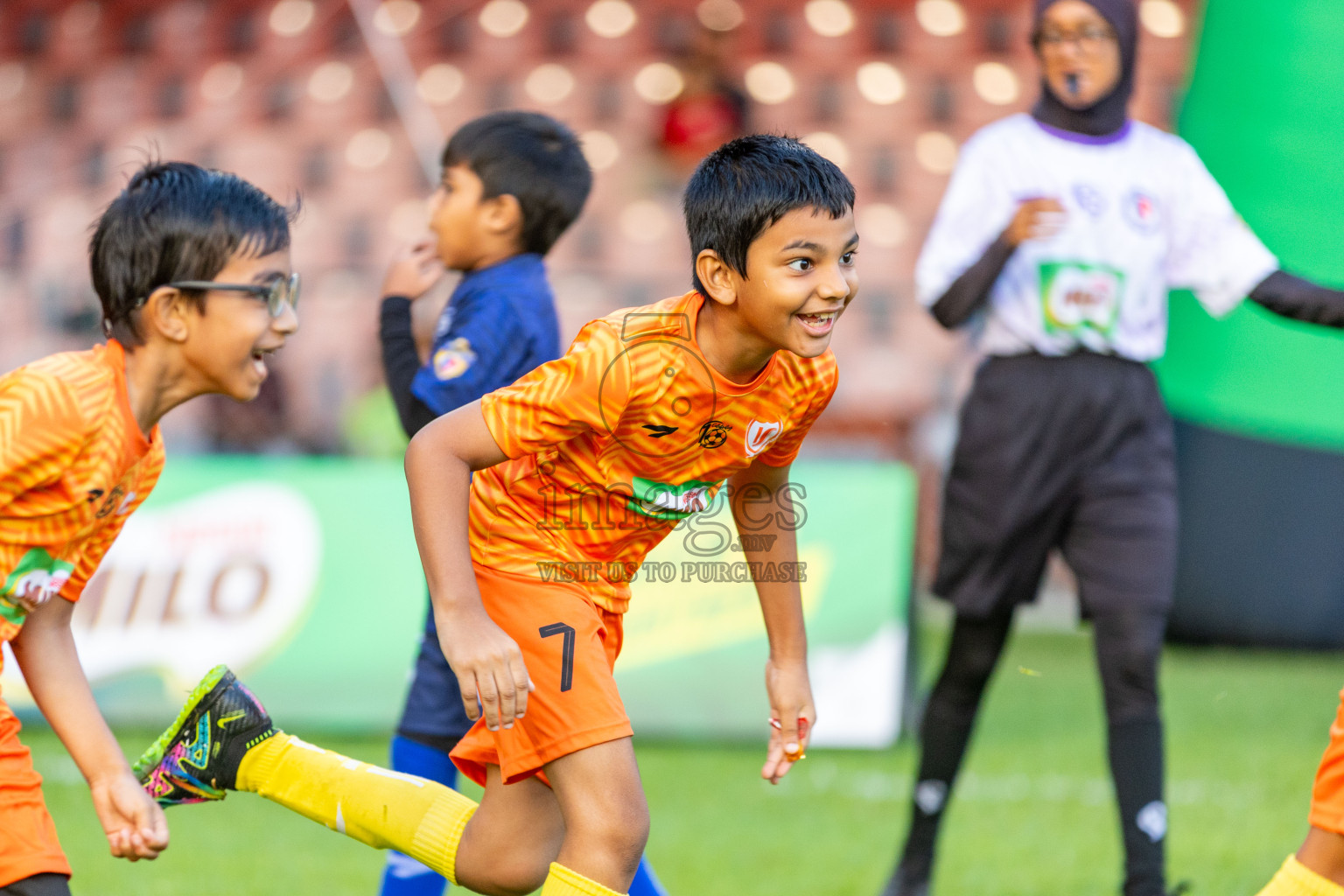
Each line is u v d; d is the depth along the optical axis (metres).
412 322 11.52
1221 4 23.38
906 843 12.37
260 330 8.01
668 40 42.12
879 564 19.92
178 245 7.79
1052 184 12.32
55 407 7.51
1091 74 12.34
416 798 9.02
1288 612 25.02
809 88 42.06
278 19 41.25
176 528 19.89
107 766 8.23
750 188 7.72
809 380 8.59
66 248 35.81
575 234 38.97
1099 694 22.59
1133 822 11.13
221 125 40.75
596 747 8.20
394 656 19.66
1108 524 11.93
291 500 20.11
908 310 38.22
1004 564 12.30
